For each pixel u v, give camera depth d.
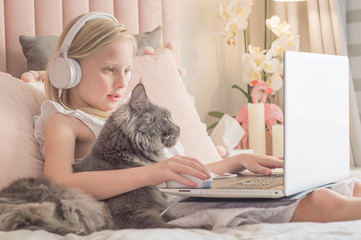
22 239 0.79
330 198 0.99
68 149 1.20
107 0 2.37
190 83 3.08
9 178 1.17
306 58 1.01
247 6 2.91
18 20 2.05
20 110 1.32
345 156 1.22
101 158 1.13
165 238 0.77
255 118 2.74
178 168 1.04
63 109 1.26
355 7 3.08
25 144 1.25
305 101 1.00
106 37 1.29
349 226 0.83
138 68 1.89
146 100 1.16
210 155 1.90
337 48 3.03
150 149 1.16
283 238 0.76
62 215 0.93
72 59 1.29
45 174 1.15
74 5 2.23
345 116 1.22
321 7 3.08
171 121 1.18
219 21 2.99
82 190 1.03
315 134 1.04
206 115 3.16
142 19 2.54
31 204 0.92
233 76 3.31
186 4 3.05
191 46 3.08
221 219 0.96
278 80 2.83
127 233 0.83
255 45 3.41
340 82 1.19
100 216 0.98
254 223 0.98
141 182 1.04
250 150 2.47
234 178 1.23
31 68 1.96
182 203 1.07
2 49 2.01
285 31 2.87
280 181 1.10
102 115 1.35
